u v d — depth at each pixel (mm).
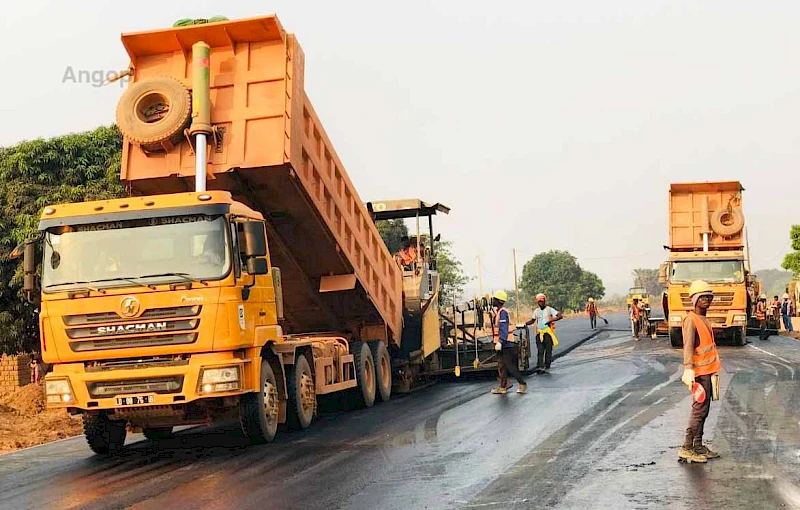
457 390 17000
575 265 117188
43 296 9891
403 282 17609
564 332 41094
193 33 11828
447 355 19438
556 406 12812
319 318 15414
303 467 8805
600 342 31797
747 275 28312
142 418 10430
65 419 15836
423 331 17391
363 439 10664
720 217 26578
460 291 61594
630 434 9812
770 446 8766
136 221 9969
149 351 9633
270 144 11648
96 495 7980
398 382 17062
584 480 7469
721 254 26703
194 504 7281
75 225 10062
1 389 20719
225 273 9695
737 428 9953
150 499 7613
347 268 14195
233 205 10227
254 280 10109
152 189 12180
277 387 11320
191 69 12141
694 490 6949
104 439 10711
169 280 9664
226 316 9617
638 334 32500
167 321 9594
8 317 18938
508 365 15328
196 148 11516
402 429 11422
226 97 11867
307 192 12359
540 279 116312
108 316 9695
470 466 8383
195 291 9617
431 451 9414
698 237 27328
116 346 9680
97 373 9711
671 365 19438
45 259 10039
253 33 11805
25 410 17047
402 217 18625
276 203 12539
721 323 26531
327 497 7273
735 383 15031
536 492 7086
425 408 14023
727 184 26844
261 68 11859
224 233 9852
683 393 13641
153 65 12250
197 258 9750
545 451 8984
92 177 20016
